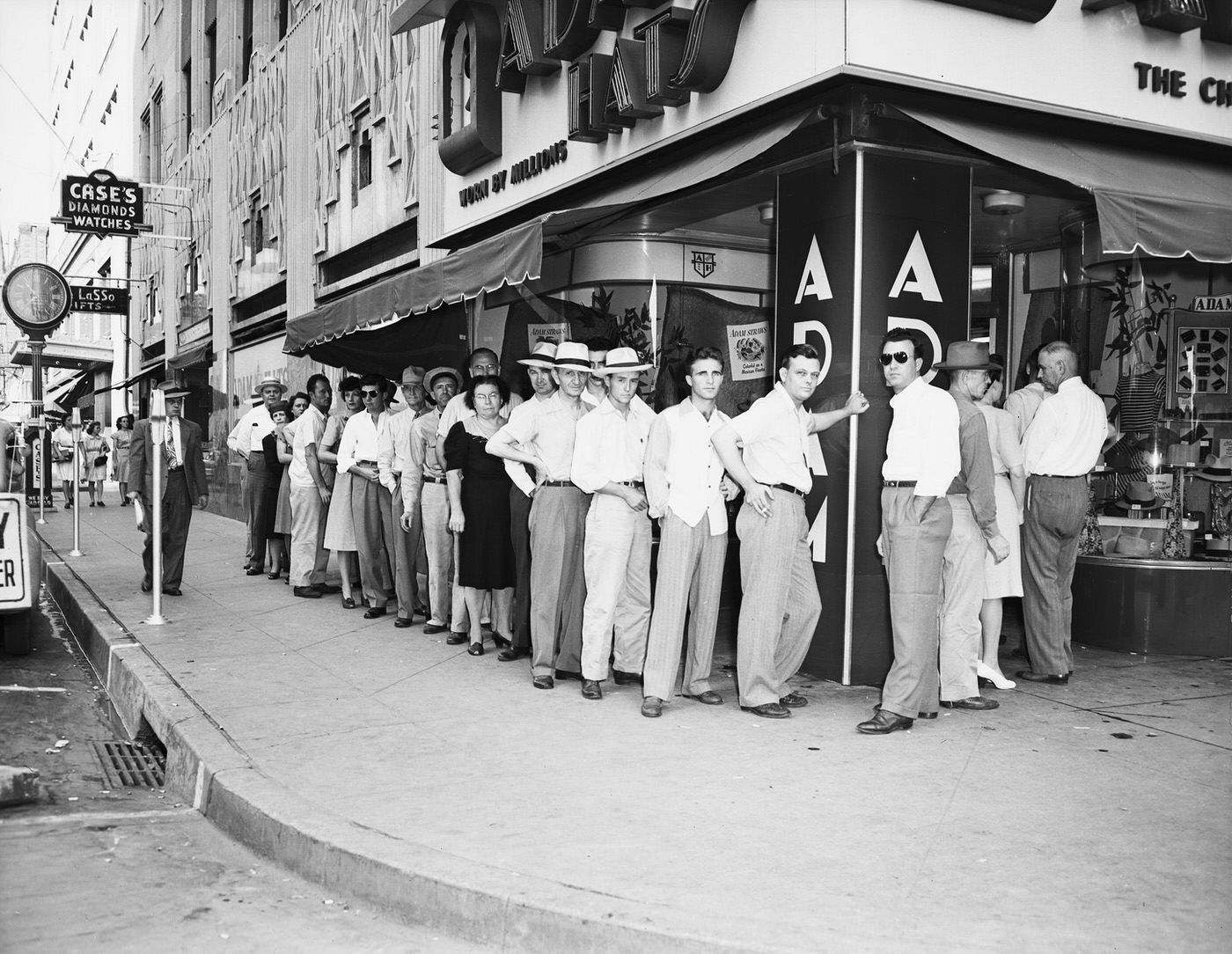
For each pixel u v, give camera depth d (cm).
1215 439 788
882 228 625
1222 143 723
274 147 1848
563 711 587
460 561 730
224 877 412
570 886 356
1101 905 345
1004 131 651
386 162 1391
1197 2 677
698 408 582
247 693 627
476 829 411
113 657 746
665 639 574
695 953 321
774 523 563
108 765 583
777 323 679
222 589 1062
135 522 1894
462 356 1095
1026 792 452
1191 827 412
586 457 605
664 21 702
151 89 2959
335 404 1516
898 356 542
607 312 919
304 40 1695
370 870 383
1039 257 920
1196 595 722
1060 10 656
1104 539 769
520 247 697
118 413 3606
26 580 824
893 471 545
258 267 1947
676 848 390
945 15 614
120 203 2080
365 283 1465
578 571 659
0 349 3569
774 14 637
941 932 325
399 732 546
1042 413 644
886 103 612
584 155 843
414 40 1291
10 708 683
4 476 832
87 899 389
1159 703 602
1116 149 702
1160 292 792
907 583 538
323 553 1018
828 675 648
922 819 420
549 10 833
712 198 770
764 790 454
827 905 343
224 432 2138
